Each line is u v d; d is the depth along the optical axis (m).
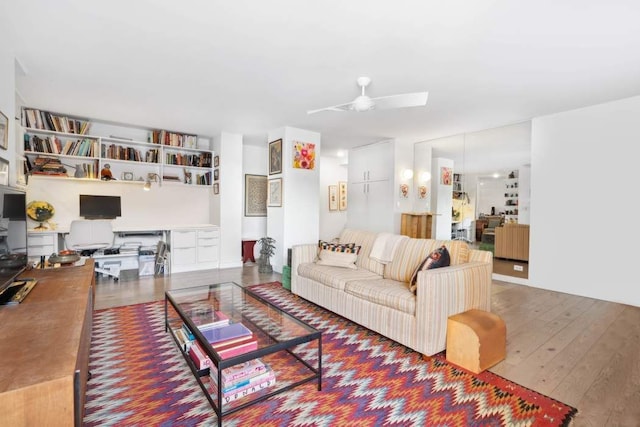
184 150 5.32
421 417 1.60
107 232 4.04
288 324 2.07
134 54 2.51
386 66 2.69
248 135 5.38
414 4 1.86
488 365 2.07
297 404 1.71
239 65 2.70
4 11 1.95
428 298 2.13
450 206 5.47
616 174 3.55
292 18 2.02
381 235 3.29
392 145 5.79
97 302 3.39
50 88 3.21
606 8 1.87
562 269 3.97
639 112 3.38
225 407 1.60
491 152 4.86
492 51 2.42
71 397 0.98
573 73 2.80
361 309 2.65
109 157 4.48
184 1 1.86
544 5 1.86
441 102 3.60
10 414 0.90
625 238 3.50
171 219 5.21
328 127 4.81
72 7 1.92
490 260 2.61
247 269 5.14
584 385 1.88
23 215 2.10
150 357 2.22
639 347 2.39
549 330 2.72
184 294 2.87
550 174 4.07
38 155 4.07
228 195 5.25
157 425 1.54
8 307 1.58
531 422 1.56
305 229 4.95
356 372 2.03
